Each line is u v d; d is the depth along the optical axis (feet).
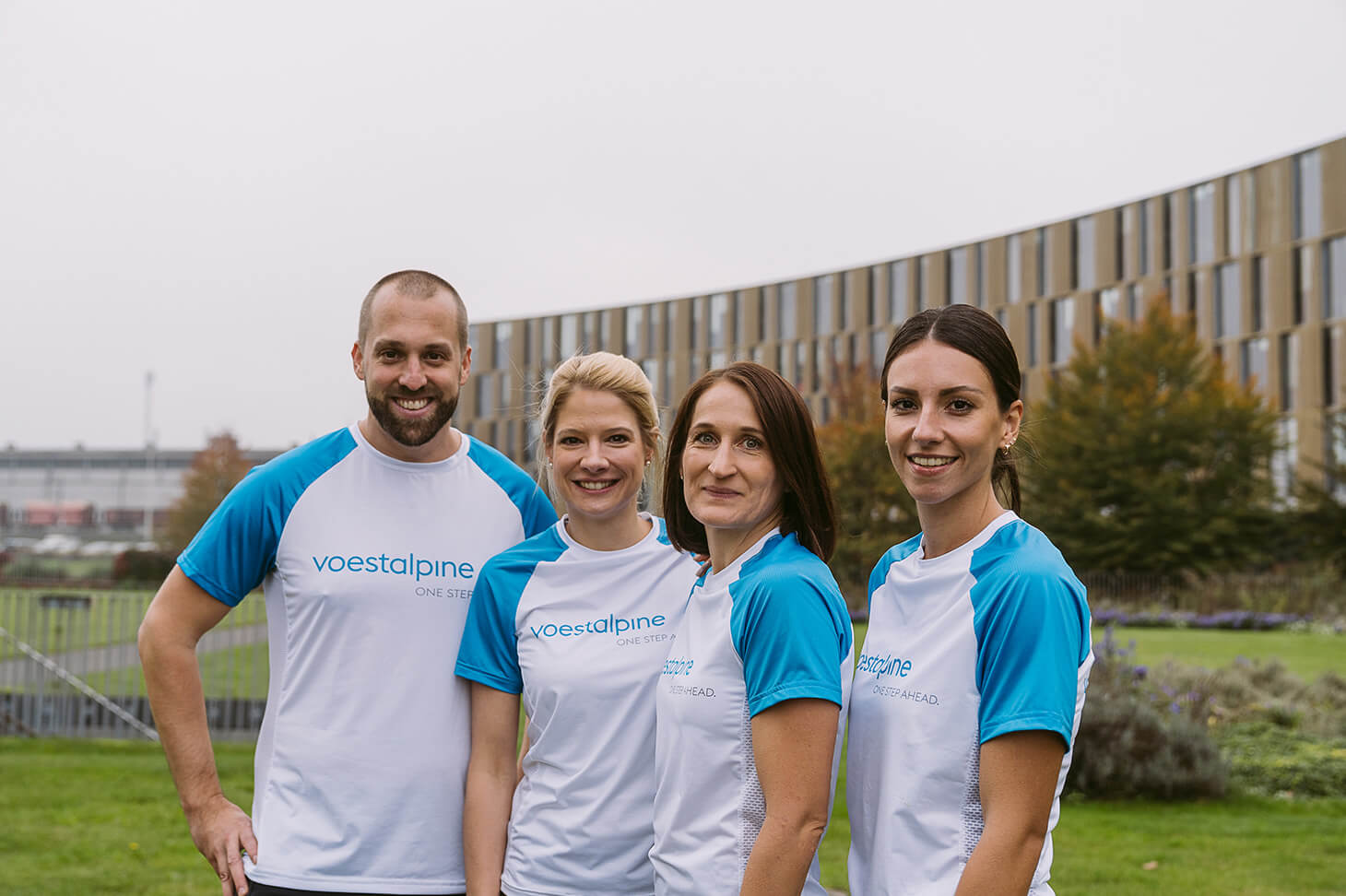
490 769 9.63
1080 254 139.44
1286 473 110.63
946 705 7.34
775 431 8.23
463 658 9.76
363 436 10.42
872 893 7.63
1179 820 25.96
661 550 9.39
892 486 96.99
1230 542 102.12
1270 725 36.17
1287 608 87.66
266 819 9.88
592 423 9.23
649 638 9.10
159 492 332.19
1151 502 102.12
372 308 10.00
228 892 9.71
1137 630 81.35
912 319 7.95
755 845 7.57
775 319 170.19
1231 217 126.11
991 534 7.60
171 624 10.03
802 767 7.50
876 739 7.75
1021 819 6.88
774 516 8.49
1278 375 120.78
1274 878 20.84
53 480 339.36
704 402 8.41
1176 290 130.31
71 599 44.29
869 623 8.29
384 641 9.89
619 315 185.68
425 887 9.75
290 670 10.07
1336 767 30.37
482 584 9.72
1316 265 117.39
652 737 8.94
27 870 21.47
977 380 7.55
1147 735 29.14
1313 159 118.62
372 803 9.72
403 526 10.14
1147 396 107.14
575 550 9.49
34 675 48.26
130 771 31.68
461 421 195.93
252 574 10.22
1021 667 6.99
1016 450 8.43
